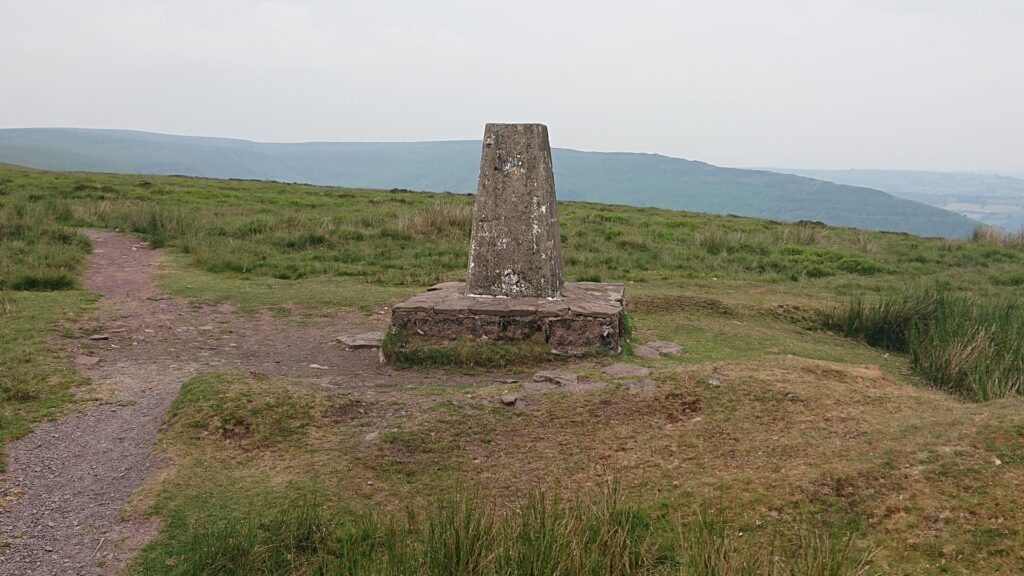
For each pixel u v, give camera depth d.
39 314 10.34
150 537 5.02
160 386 7.96
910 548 4.54
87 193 24.98
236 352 9.68
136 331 10.24
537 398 7.41
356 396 7.53
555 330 9.27
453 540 4.62
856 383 7.78
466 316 9.42
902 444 5.70
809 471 5.50
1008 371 8.55
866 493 5.13
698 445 6.26
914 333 10.48
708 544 4.37
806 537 4.75
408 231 19.42
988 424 5.68
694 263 17.69
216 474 5.94
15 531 5.09
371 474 6.01
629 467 5.99
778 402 7.02
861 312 12.24
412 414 7.04
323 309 12.13
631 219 25.42
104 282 13.59
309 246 17.84
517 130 9.82
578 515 4.88
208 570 4.56
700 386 7.40
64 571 4.64
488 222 9.95
